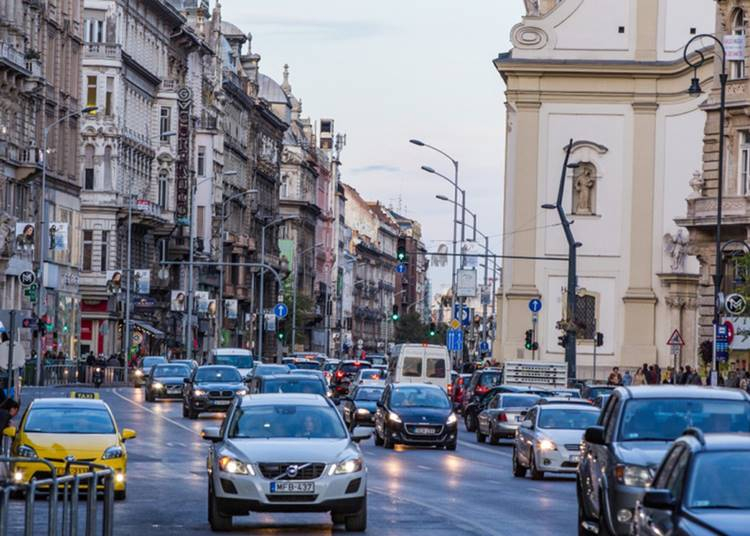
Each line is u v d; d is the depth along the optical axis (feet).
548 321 359.87
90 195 431.84
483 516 111.86
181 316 517.14
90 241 432.66
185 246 509.76
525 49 361.30
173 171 494.59
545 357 359.87
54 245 335.06
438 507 118.42
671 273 353.72
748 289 235.20
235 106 620.08
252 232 655.35
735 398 86.53
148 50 478.59
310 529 102.53
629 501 81.30
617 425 85.87
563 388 240.32
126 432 124.57
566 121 359.87
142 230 466.70
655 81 357.41
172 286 508.94
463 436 239.30
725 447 61.16
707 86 351.25
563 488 140.77
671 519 58.34
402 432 196.13
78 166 404.98
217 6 587.27
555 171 360.48
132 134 456.86
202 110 554.87
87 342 432.66
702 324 274.98
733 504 58.70
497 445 214.28
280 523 106.63
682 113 356.79
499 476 154.92
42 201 332.19
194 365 318.45
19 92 343.26
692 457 60.85
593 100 359.25
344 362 385.09
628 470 81.82
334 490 98.63
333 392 319.68
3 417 121.70
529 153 359.46
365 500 100.48
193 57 542.57
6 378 242.37
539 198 359.66
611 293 358.84
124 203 444.55
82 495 74.64
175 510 113.80
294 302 636.48
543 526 105.29
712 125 274.98
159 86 490.90
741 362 260.01
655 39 358.43
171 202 494.59
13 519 64.03
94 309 433.07
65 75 389.80
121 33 442.50
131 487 132.16
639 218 357.41
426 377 286.05
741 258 236.22
